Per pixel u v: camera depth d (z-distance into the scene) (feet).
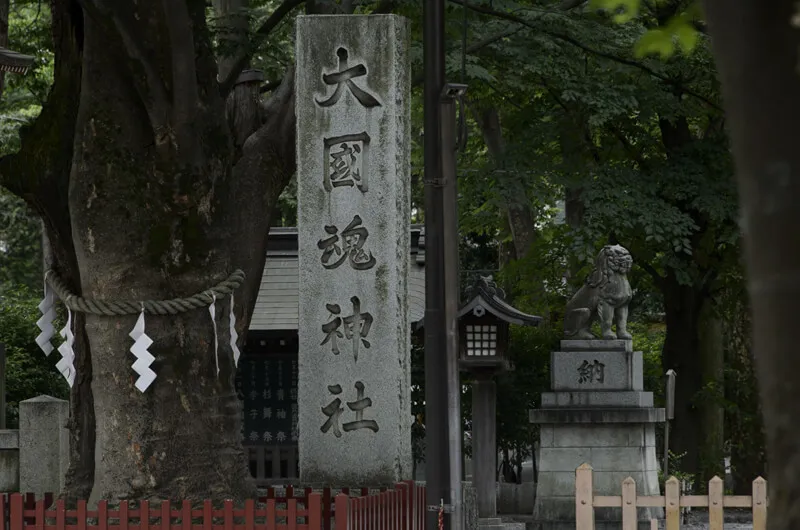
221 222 46.34
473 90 92.53
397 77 49.42
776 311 12.68
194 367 45.62
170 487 45.06
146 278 45.39
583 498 44.65
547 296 109.29
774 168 12.55
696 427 102.94
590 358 78.33
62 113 48.67
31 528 39.63
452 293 38.52
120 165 45.29
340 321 49.19
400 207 49.67
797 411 12.74
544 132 91.35
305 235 49.44
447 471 38.17
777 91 12.53
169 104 44.16
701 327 104.12
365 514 38.93
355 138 49.29
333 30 49.49
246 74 55.36
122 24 42.73
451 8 75.46
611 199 85.20
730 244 93.20
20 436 64.59
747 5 12.61
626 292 78.23
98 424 45.96
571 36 80.53
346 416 48.96
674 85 88.79
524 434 102.42
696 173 87.81
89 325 46.01
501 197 87.97
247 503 38.88
